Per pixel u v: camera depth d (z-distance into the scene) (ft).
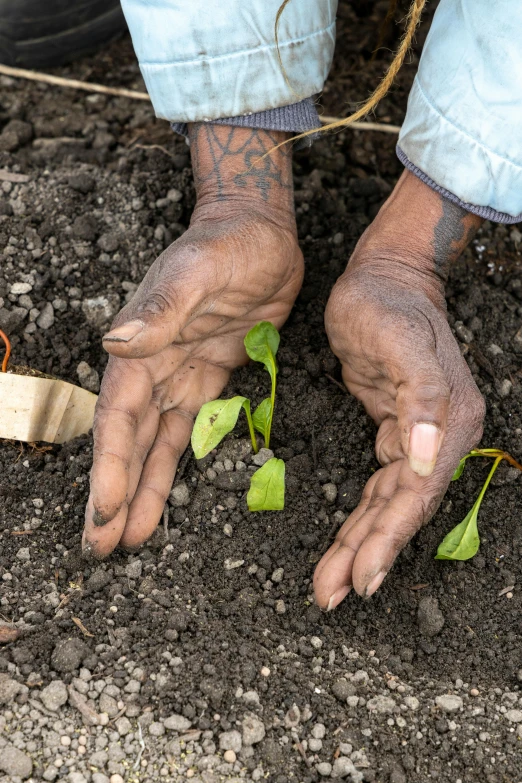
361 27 4.52
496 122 3.11
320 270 3.65
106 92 4.22
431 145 3.20
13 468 3.29
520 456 3.39
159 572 3.16
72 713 2.94
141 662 3.01
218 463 3.29
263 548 3.21
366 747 2.96
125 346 2.86
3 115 4.08
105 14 4.32
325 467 3.31
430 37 3.21
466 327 3.56
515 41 3.04
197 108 3.32
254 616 3.12
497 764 2.95
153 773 2.88
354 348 3.20
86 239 3.68
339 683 3.02
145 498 3.14
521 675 3.09
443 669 3.11
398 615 3.17
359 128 4.09
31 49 4.28
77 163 3.89
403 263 3.31
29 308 3.55
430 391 2.91
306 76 3.32
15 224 3.67
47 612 3.08
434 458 2.85
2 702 2.93
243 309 3.28
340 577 3.03
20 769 2.85
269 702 2.98
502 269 3.75
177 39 3.23
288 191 3.45
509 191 3.20
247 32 3.21
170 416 3.26
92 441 3.34
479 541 3.25
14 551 3.18
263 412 3.27
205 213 3.38
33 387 3.28
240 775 2.89
